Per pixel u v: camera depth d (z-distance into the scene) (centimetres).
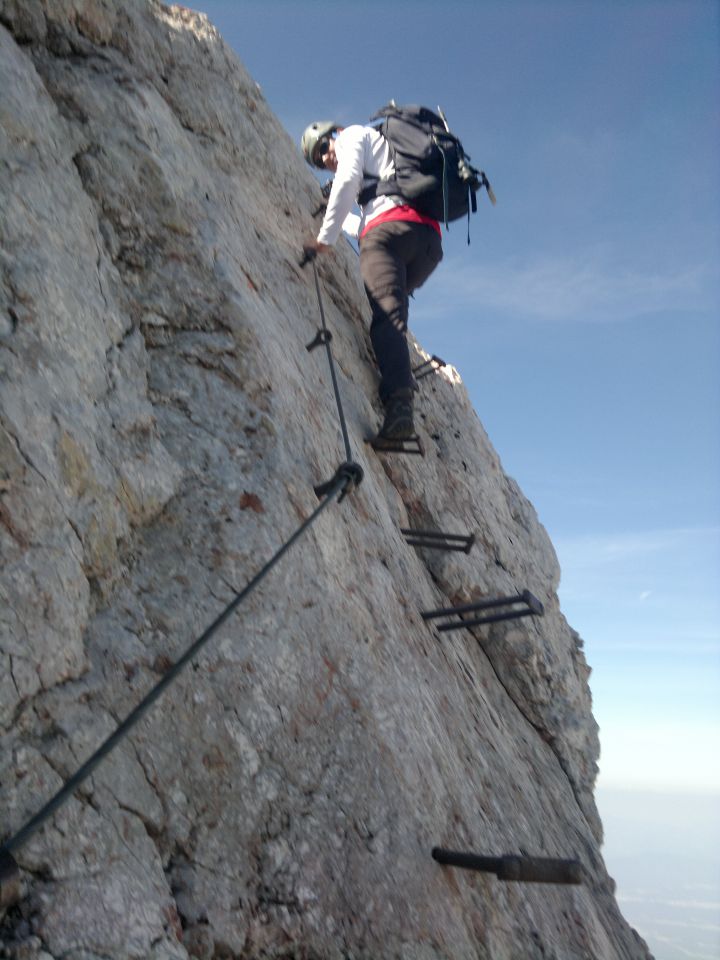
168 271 310
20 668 181
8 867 142
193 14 486
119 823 180
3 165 252
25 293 233
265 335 335
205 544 247
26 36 331
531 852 315
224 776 207
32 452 208
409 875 230
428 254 473
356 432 403
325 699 245
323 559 279
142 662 210
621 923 435
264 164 494
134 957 161
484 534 527
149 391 275
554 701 514
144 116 346
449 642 388
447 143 453
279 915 196
